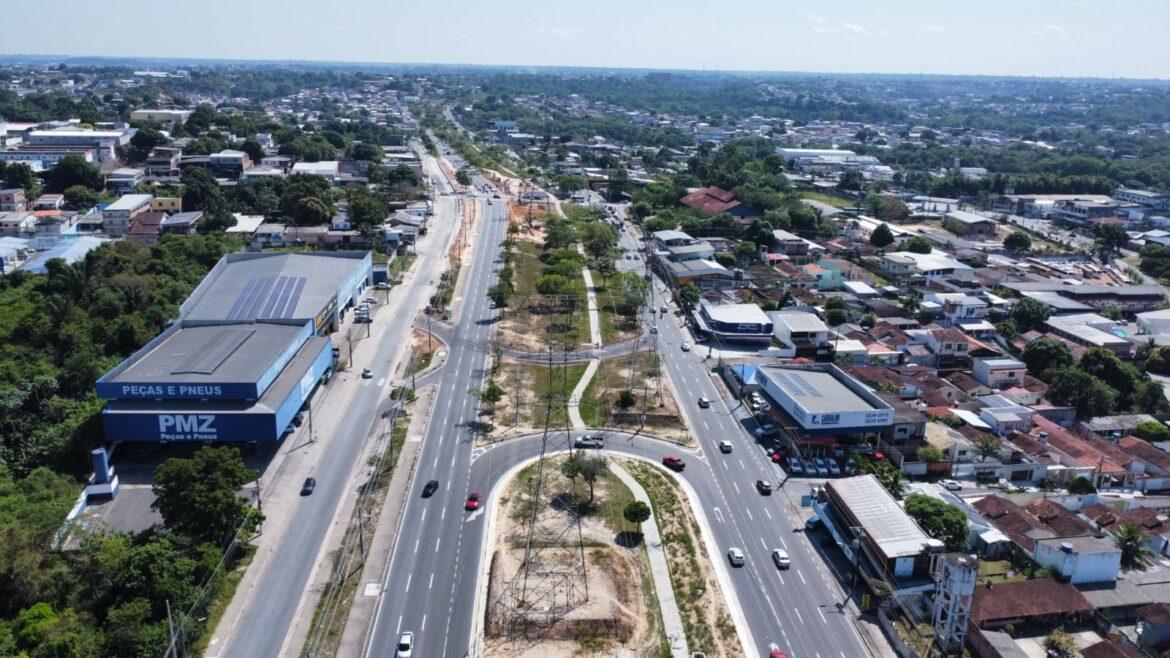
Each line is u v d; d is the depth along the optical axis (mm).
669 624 109938
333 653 103062
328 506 135500
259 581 116188
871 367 193750
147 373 151625
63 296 199000
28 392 160500
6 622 104562
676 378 193625
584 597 113125
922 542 119875
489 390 170250
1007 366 193250
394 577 118000
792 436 158500
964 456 153375
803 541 129625
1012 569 123562
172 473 117375
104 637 100000
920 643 106562
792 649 106000
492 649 104188
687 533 130250
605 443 160250
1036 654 106125
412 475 146250
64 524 125438
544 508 136125
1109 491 150750
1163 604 111125
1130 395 185500
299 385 161000
